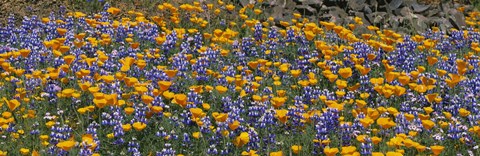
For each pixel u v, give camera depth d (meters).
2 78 7.47
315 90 7.36
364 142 6.19
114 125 6.32
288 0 11.73
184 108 6.94
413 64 8.79
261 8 11.56
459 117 7.00
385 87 6.80
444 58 8.84
